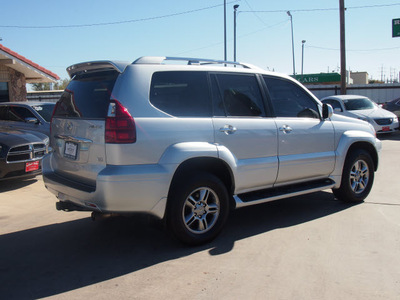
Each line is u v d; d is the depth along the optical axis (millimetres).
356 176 5930
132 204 3799
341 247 4258
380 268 3740
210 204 4395
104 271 3783
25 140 7316
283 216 5430
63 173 4438
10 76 13094
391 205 5844
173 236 4191
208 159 4254
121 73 3953
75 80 4688
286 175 5012
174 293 3318
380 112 15219
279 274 3639
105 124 3777
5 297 3295
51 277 3672
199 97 4359
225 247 4328
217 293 3307
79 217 5586
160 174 3859
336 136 5590
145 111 3908
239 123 4547
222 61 4836
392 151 11320
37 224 5285
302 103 5430
